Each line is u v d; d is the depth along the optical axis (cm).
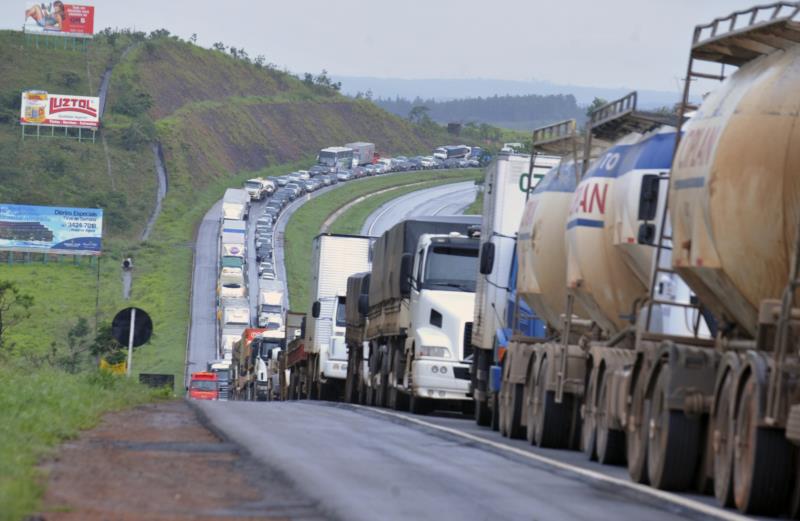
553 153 7600
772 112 4047
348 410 9481
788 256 3997
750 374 3753
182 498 3497
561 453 6028
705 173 4225
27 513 2981
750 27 4269
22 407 6253
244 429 6219
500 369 7819
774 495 3634
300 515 3259
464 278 9431
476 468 4722
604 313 5988
